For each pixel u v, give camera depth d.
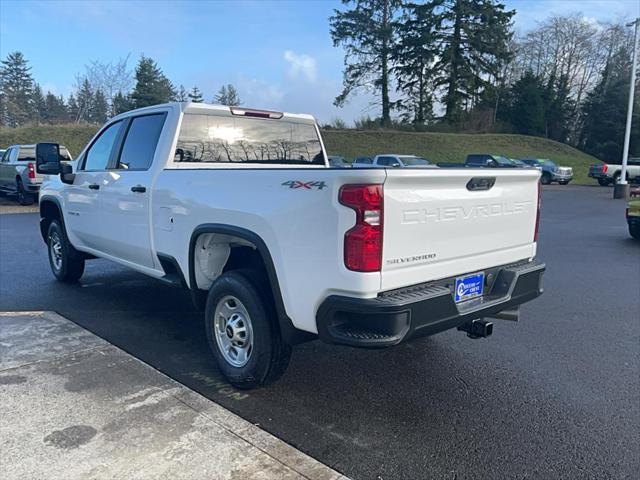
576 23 60.19
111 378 3.69
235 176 3.46
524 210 3.81
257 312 3.40
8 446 2.81
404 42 47.59
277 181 3.14
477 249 3.42
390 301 2.78
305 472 2.68
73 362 3.96
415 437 3.08
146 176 4.45
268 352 3.42
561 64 61.38
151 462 2.70
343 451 2.91
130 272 7.25
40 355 4.09
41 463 2.66
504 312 3.94
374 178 2.71
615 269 8.11
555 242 10.91
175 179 4.07
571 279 7.41
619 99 53.06
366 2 47.59
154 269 4.65
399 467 2.77
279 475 2.64
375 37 47.72
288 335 3.23
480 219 3.40
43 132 35.84
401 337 2.80
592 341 4.80
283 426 3.17
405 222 2.88
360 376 3.95
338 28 48.12
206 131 4.58
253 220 3.29
